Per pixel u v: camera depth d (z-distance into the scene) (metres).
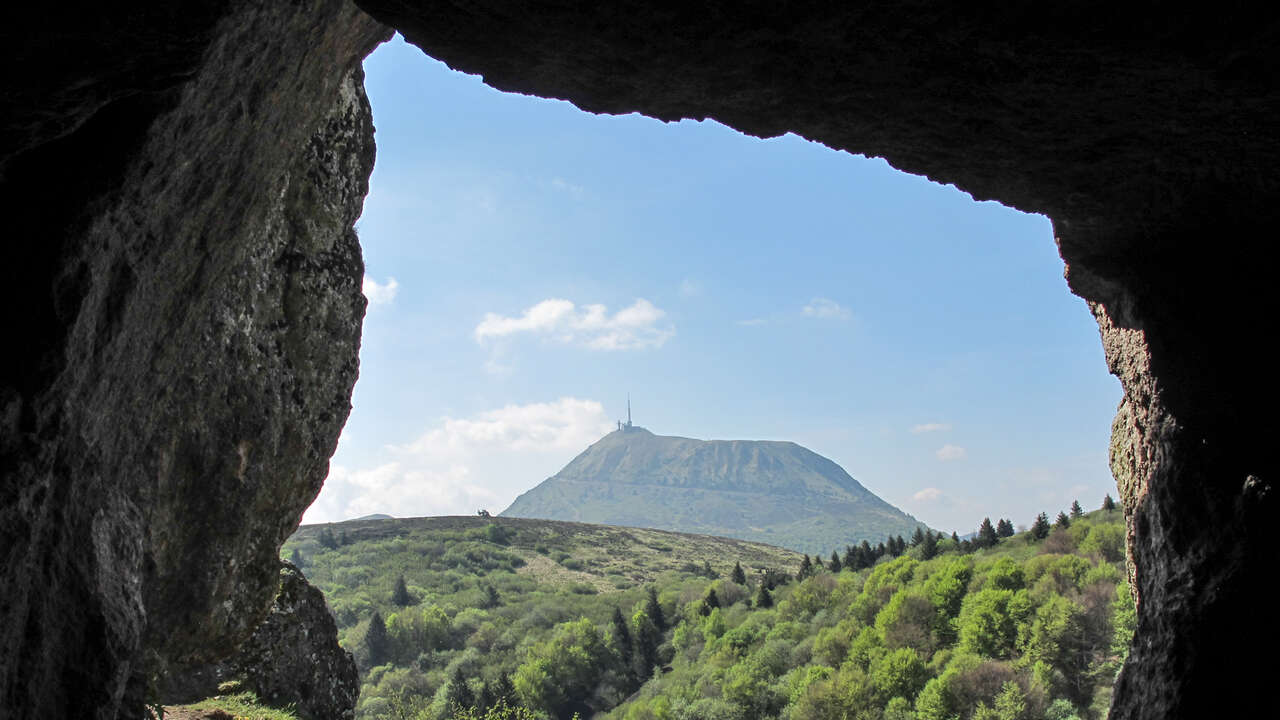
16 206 6.91
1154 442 9.50
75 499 7.67
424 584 170.00
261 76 8.33
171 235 8.31
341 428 15.45
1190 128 7.06
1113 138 7.45
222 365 12.14
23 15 5.79
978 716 67.69
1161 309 9.22
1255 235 8.41
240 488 13.08
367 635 124.94
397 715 93.56
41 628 7.09
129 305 7.81
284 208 13.40
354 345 15.51
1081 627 79.75
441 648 129.12
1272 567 8.10
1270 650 8.00
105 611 7.88
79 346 7.10
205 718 13.50
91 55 6.23
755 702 88.06
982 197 8.99
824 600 117.94
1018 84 6.73
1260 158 7.29
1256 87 6.23
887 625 91.94
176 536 12.01
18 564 6.68
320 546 193.38
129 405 9.01
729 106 7.68
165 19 6.12
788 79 7.13
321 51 9.66
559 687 108.62
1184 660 8.70
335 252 14.92
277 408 13.58
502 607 153.75
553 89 7.83
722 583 153.38
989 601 86.50
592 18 6.63
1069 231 9.44
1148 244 9.15
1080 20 5.84
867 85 7.10
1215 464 8.70
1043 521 120.94
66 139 6.98
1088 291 10.70
